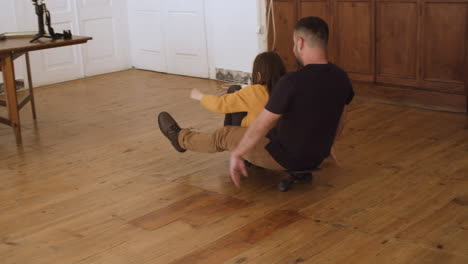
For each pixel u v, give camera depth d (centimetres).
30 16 618
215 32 625
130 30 719
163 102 542
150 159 382
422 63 462
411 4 456
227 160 371
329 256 245
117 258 253
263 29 573
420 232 262
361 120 445
